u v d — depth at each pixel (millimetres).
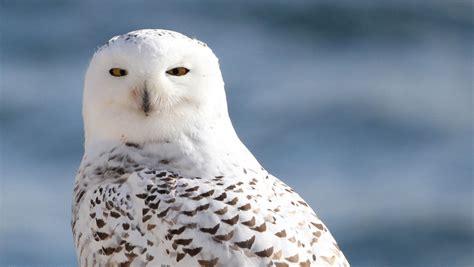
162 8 26969
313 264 5012
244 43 25250
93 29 25688
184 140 5457
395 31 26281
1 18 25484
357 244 16703
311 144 19516
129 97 5461
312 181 18203
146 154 5461
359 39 26172
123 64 5492
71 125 20172
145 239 5133
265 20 26125
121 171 5465
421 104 21453
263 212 5074
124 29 26031
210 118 5539
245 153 5559
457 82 23109
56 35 24891
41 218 16141
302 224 5137
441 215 17281
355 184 17984
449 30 26688
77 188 5598
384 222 17031
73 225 5559
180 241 5035
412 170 18750
